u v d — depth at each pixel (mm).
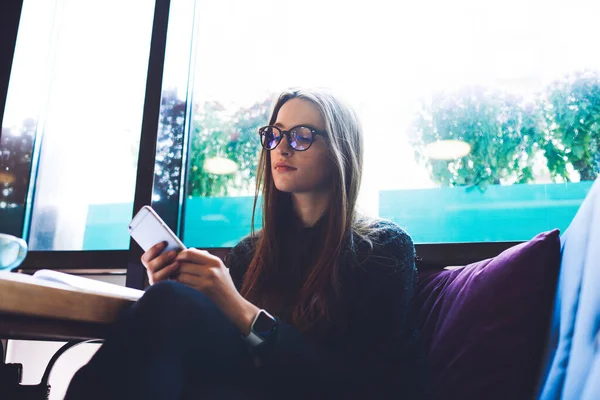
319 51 2467
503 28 2271
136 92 2662
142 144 2406
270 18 2586
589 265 1050
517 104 2178
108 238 2523
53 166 2650
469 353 1288
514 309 1288
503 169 2131
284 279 1377
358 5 2463
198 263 1028
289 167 1372
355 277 1240
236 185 2459
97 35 2771
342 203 1324
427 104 2271
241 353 930
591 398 779
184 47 2615
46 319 785
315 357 1029
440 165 2191
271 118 1510
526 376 1244
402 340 1233
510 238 2066
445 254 1982
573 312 1079
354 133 1463
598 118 2072
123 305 903
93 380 774
